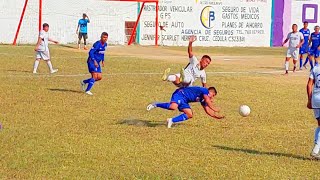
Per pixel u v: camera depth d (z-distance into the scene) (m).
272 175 10.72
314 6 57.06
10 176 10.10
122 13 50.19
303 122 16.53
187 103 15.26
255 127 15.57
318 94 11.94
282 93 22.72
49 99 19.05
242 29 54.66
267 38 55.66
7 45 45.16
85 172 10.49
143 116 16.58
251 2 54.84
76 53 38.97
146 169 10.81
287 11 56.16
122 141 13.12
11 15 47.34
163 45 51.19
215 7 53.47
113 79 25.08
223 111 17.98
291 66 35.00
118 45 48.81
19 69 28.12
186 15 52.44
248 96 21.48
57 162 11.09
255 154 12.38
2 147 12.12
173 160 11.55
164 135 14.00
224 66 33.41
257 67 33.69
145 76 26.52
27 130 13.98
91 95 20.20
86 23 43.41
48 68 29.00
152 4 51.22
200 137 13.95
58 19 48.38
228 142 13.52
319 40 32.50
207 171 10.81
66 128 14.41
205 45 53.34
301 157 12.27
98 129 14.43
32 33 47.69
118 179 10.13
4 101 18.33
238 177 10.48
